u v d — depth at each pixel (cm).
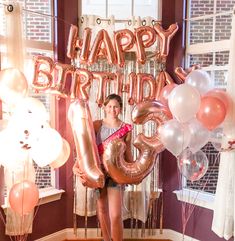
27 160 271
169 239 349
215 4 323
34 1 321
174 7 334
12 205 248
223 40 307
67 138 337
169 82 291
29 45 309
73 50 291
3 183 290
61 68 275
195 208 329
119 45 282
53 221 338
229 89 270
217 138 269
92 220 348
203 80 255
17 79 236
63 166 342
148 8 338
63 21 329
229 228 280
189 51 335
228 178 276
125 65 324
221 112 238
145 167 263
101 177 249
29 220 296
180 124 246
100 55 295
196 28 333
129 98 290
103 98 286
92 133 262
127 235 348
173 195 347
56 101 334
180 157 269
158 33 285
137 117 265
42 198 322
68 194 346
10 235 291
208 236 319
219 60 320
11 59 270
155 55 313
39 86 274
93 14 334
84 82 279
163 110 266
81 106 263
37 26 323
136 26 317
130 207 337
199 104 236
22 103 242
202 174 269
